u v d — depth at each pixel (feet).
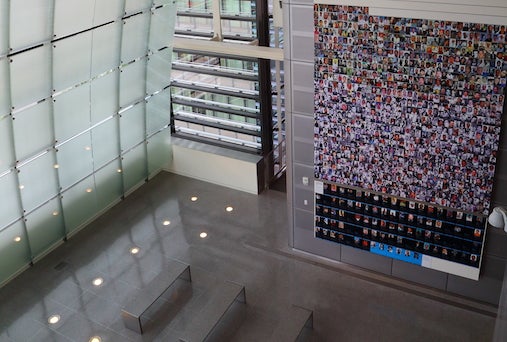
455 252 34.76
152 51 45.47
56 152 40.96
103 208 47.70
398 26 30.60
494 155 30.76
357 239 38.14
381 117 33.35
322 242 40.01
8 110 35.68
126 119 46.75
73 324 36.24
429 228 34.94
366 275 38.75
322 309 36.24
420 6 29.55
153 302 35.60
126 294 38.45
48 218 42.42
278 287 38.29
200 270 40.19
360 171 35.65
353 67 32.91
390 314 35.58
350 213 37.47
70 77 39.06
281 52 41.55
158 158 51.96
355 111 34.04
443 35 29.58
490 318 34.68
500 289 34.65
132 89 45.83
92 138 44.01
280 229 44.09
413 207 34.83
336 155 36.06
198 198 48.73
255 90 46.68
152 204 48.37
